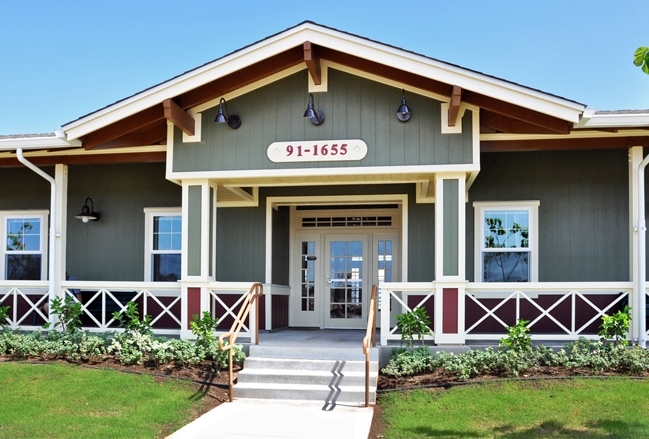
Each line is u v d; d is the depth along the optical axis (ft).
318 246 44.55
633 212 30.07
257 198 40.29
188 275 31.19
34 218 40.19
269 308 39.47
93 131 30.53
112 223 39.86
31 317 38.88
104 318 32.65
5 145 31.86
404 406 24.29
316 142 30.30
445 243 29.32
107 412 23.44
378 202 40.52
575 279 34.81
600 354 27.02
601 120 28.12
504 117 29.89
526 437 20.86
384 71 29.60
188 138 31.35
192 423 22.74
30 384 26.08
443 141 29.48
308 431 21.85
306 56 28.27
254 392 26.20
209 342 29.04
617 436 20.49
